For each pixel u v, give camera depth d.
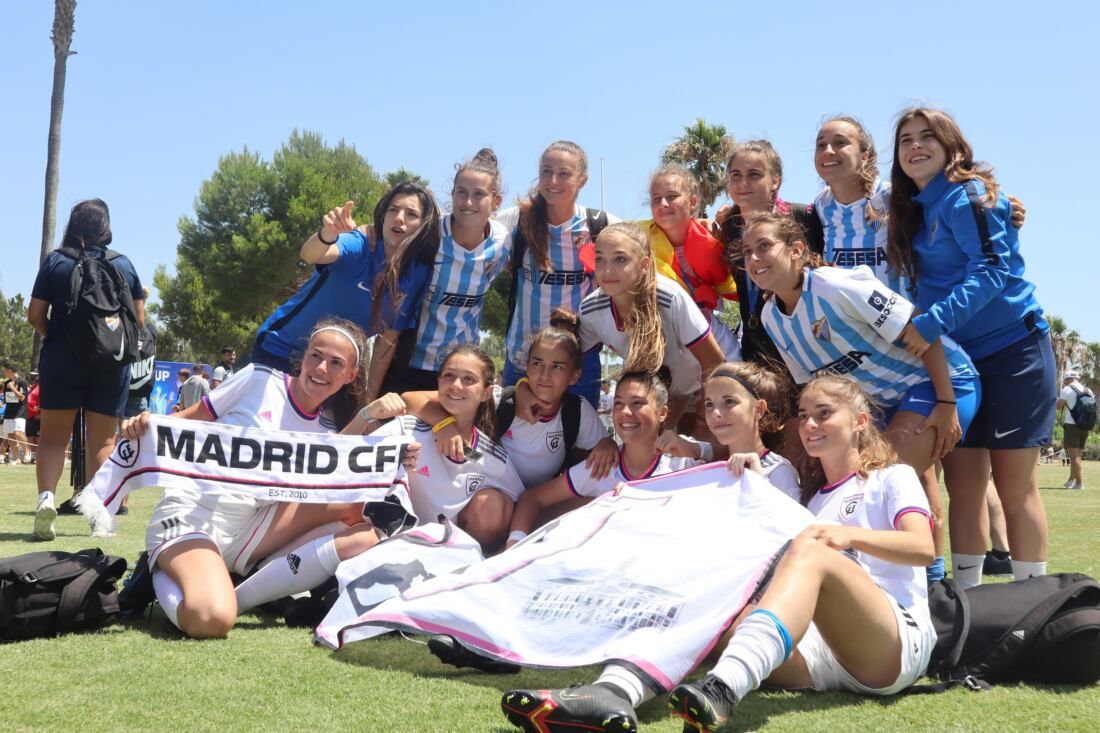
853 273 4.10
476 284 5.36
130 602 3.83
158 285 51.03
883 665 2.78
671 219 5.31
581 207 5.48
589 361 5.15
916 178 4.40
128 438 3.88
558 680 3.00
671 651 2.54
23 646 3.27
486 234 5.37
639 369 4.37
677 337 4.75
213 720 2.44
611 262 4.51
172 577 3.65
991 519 5.84
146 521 7.33
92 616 3.53
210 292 43.28
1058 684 3.04
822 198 5.07
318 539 3.88
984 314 4.40
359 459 4.12
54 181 19.95
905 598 3.00
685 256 5.39
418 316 5.41
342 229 4.80
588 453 4.82
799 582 2.52
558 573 3.15
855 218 4.84
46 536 6.02
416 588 3.26
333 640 3.36
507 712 2.33
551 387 4.61
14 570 3.34
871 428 3.39
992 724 2.57
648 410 4.22
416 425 4.61
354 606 3.48
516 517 4.48
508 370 5.71
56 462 6.27
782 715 2.64
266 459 4.02
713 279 5.39
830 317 4.09
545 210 5.34
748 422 3.79
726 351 5.12
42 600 3.41
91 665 3.00
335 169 45.09
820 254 5.04
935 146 4.32
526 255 5.48
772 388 3.89
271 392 4.24
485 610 3.07
